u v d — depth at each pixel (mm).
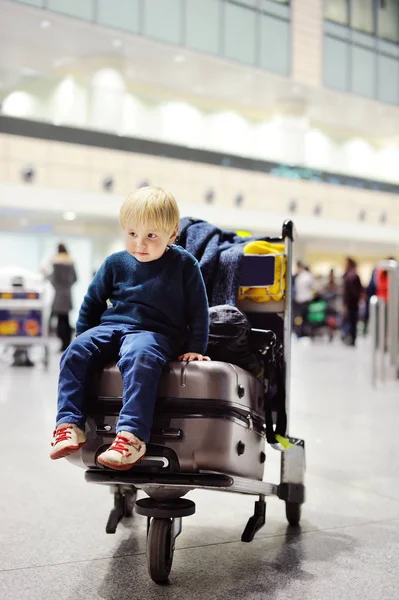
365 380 9289
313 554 2713
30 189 18797
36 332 10086
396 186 28953
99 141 20062
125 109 20875
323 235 26469
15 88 18484
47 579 2422
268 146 26344
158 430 2291
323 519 3213
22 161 18734
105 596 2270
